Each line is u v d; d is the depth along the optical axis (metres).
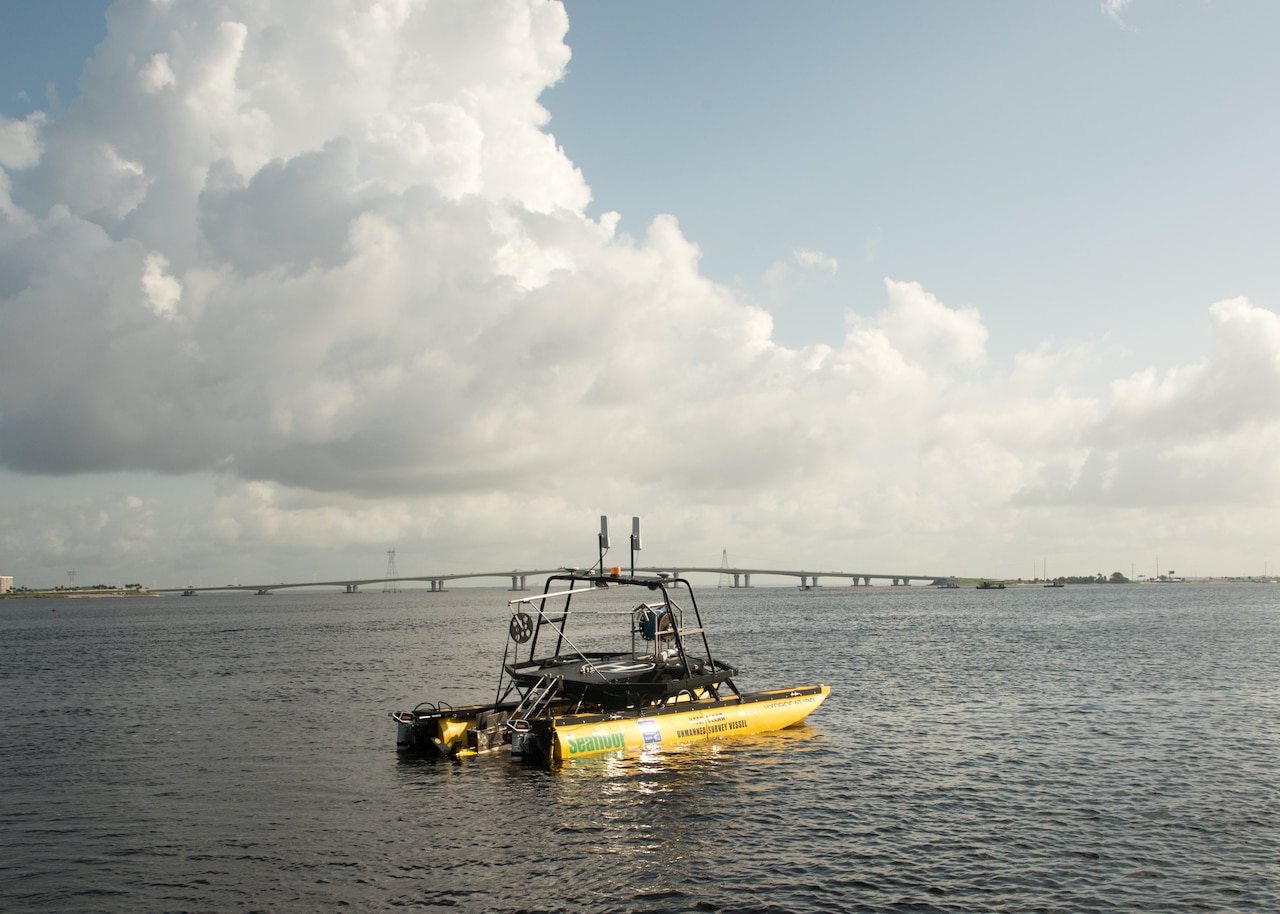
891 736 26.97
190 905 14.26
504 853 16.56
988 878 15.10
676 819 18.55
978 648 60.16
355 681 43.41
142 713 33.88
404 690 39.59
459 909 13.99
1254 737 26.59
